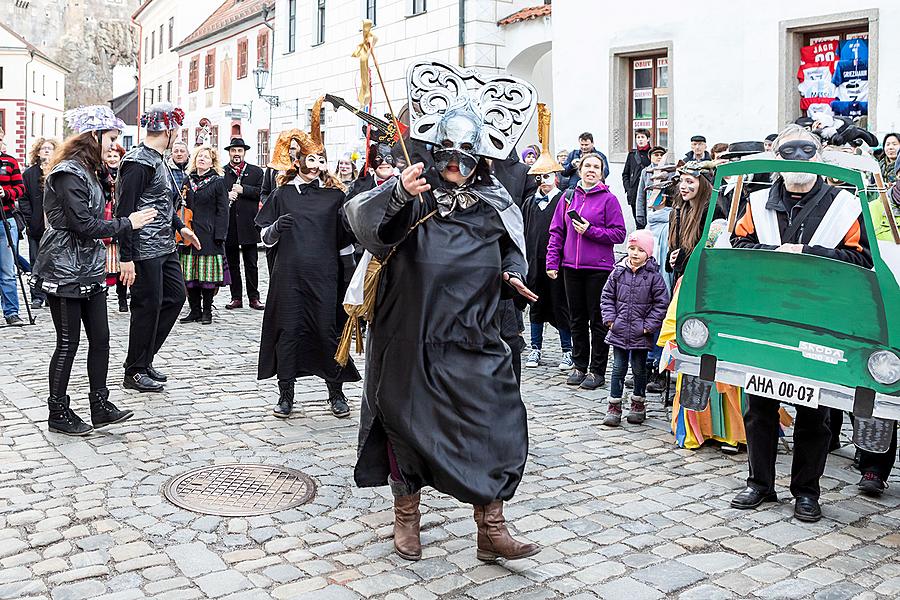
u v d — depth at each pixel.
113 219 6.31
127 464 5.82
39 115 70.94
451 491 4.15
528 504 5.24
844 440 6.53
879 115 12.01
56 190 6.07
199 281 11.34
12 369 8.48
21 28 90.75
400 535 4.53
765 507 5.24
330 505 5.17
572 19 15.59
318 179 6.98
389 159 7.10
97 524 4.86
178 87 41.28
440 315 4.16
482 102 4.43
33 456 5.95
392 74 21.70
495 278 4.29
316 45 25.41
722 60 13.56
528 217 8.41
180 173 11.16
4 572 4.29
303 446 6.26
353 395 7.69
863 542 4.77
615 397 6.87
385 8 21.88
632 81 15.16
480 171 4.41
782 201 4.98
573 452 6.23
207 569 4.35
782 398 4.80
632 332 6.78
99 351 6.45
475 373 4.18
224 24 33.81
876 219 5.40
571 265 8.02
